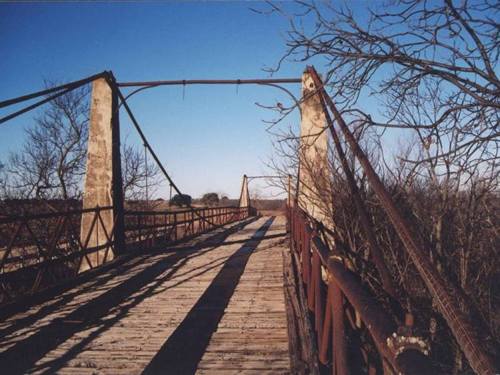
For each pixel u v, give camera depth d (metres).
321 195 7.14
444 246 5.09
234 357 4.43
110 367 4.25
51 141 18.44
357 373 4.50
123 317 5.93
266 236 15.54
